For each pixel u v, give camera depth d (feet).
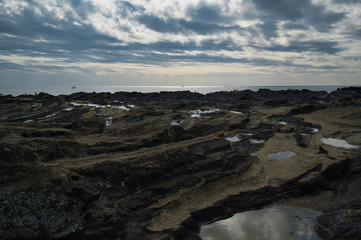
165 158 50.72
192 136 78.02
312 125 105.40
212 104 185.06
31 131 58.95
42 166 39.19
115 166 45.85
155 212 39.32
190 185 46.78
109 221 35.58
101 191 40.42
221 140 67.56
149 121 83.25
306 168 54.44
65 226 33.58
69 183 37.19
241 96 252.42
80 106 180.55
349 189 47.29
